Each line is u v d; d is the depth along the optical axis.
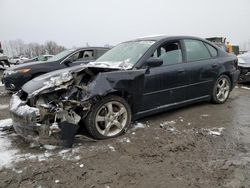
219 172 2.85
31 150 3.47
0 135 4.06
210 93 5.47
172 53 4.76
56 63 7.44
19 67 7.11
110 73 3.78
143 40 4.91
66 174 2.87
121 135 3.93
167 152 3.34
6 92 8.27
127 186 2.65
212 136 3.84
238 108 5.43
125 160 3.16
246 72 8.21
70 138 3.47
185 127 4.24
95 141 3.71
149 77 4.23
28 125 3.38
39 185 2.68
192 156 3.23
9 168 3.00
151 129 4.14
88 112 3.63
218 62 5.48
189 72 4.85
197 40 5.30
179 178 2.76
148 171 2.91
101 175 2.84
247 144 3.56
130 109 4.04
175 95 4.70
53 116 3.42
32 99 3.62
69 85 3.73
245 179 2.71
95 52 8.10
